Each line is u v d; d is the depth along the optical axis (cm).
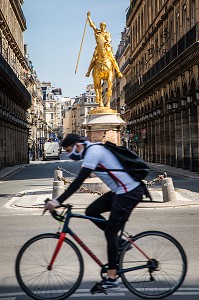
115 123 1802
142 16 5725
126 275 592
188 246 885
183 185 2261
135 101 5950
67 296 583
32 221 1266
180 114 3688
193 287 632
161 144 4628
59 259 588
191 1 3350
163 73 3806
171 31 4112
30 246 585
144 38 5562
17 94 5375
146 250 596
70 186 573
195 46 2772
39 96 12488
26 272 584
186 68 3225
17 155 5825
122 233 602
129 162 584
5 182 2911
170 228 1092
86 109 19612
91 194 1753
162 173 3284
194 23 3281
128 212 585
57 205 571
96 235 1017
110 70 1859
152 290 591
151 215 1327
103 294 613
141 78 5209
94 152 577
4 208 1591
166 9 4250
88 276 698
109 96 1877
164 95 4234
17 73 6147
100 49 1864
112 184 587
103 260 790
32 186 2480
